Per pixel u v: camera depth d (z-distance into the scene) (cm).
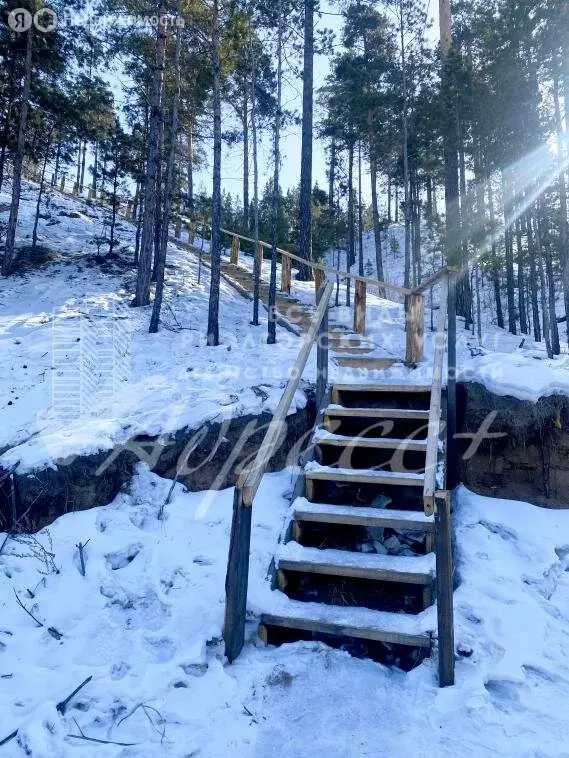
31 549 417
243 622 345
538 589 389
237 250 1567
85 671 319
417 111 1734
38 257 1427
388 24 1839
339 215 2445
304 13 1312
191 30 1105
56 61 1544
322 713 291
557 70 1327
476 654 325
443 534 306
